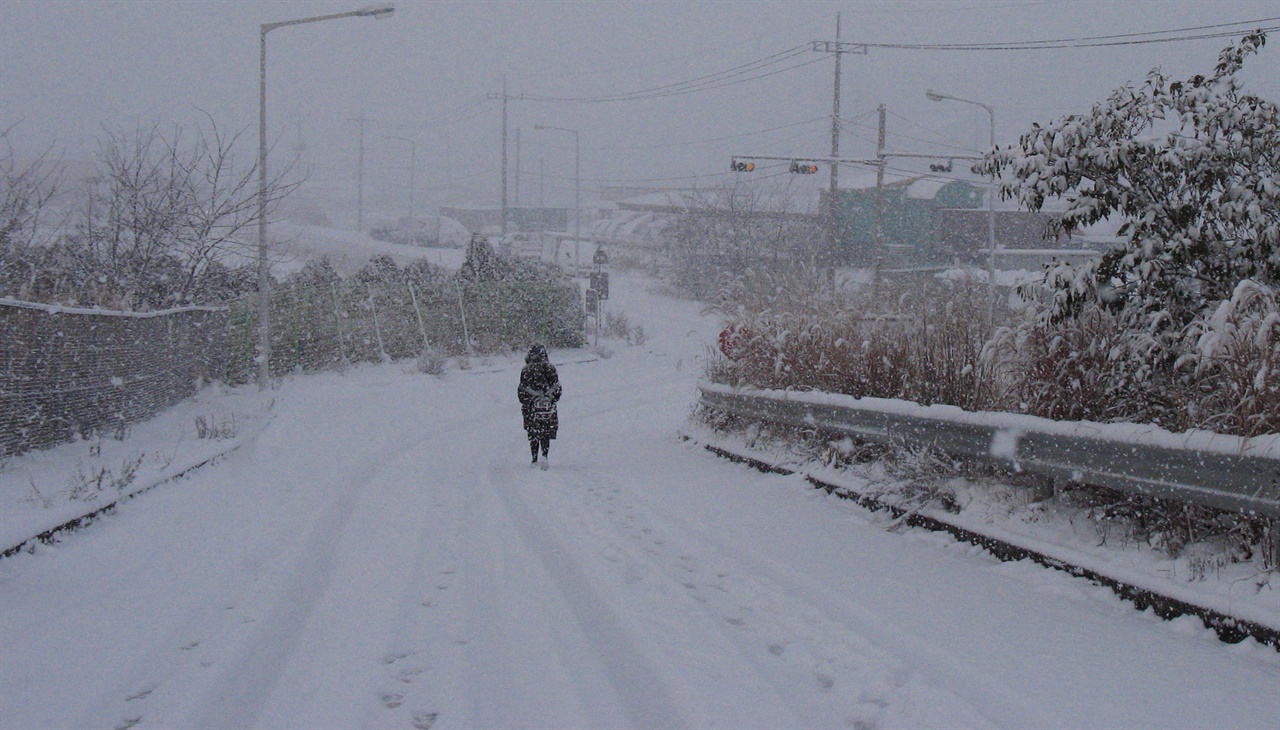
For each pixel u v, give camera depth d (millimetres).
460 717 4453
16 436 10875
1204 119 7098
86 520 8508
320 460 13398
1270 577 4996
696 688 4648
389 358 28516
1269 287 6898
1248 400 5391
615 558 7426
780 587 6395
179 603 6430
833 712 4340
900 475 8109
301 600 6469
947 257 50656
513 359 30906
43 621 6008
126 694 4863
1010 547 6629
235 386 22250
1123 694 4316
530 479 11953
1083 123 7379
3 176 15102
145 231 19062
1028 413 7242
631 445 15203
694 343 37375
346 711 4551
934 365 9070
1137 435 5707
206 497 10273
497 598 6387
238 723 4445
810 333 11836
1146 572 5566
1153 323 6691
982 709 4273
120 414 14164
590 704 4531
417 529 8781
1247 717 4027
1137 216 7250
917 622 5480
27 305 10656
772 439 11625
